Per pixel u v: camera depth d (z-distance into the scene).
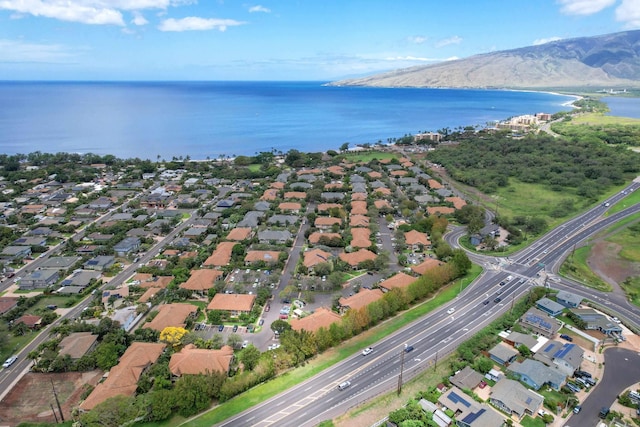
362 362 108.19
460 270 152.38
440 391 96.31
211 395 93.25
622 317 130.12
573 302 134.50
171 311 125.31
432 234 187.88
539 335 120.12
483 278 155.38
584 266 164.50
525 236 194.62
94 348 112.75
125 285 148.25
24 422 88.62
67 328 118.75
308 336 110.44
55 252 178.12
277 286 149.75
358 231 191.50
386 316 129.75
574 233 195.75
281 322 119.06
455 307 135.12
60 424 87.62
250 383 97.94
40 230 193.12
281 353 105.25
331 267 156.12
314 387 98.88
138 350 106.19
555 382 98.19
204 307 136.38
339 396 95.81
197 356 103.38
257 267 161.25
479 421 85.88
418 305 137.50
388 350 113.25
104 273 159.50
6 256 168.00
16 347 115.38
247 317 128.00
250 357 103.88
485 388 98.88
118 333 114.06
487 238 182.25
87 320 128.00
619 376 103.31
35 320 124.81
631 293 144.00
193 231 194.25
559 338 119.31
